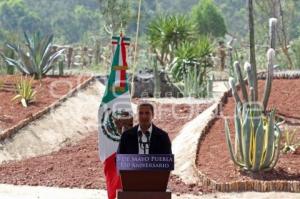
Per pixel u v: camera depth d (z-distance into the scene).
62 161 34.00
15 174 31.20
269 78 31.14
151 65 60.66
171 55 63.12
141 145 17.59
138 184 16.06
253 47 31.38
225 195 26.27
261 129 27.92
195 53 55.16
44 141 38.19
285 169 28.44
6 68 58.19
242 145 28.19
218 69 70.44
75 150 37.09
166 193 16.00
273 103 37.88
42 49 52.78
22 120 39.69
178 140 35.34
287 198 25.22
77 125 42.38
